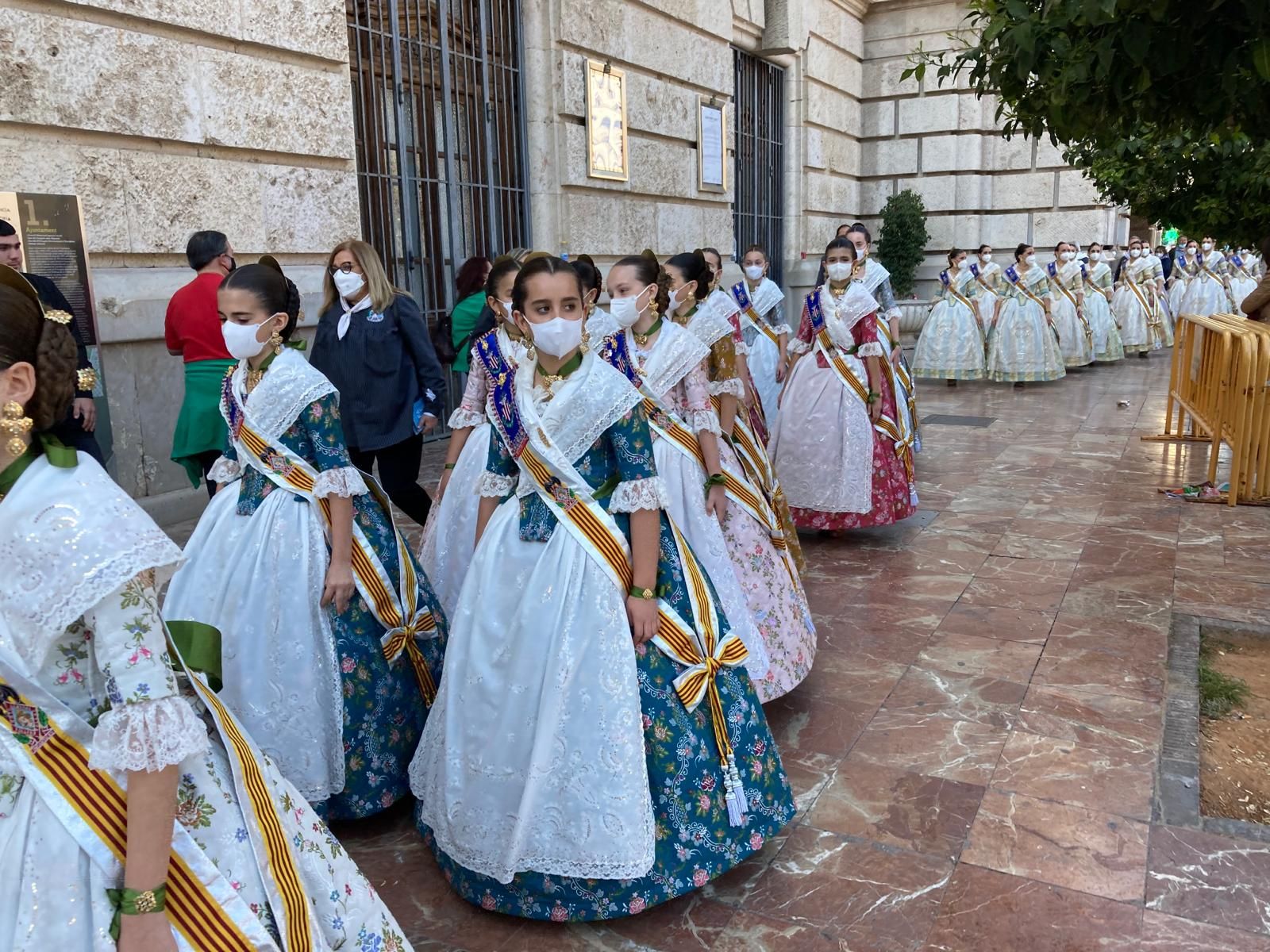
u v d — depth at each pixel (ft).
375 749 9.16
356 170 22.65
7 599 4.15
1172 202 19.47
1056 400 36.37
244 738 5.21
